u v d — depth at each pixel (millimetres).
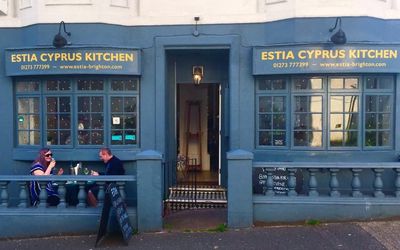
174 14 8328
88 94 8359
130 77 8391
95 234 6379
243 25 8211
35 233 6453
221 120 9094
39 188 6871
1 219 6461
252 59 8047
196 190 8594
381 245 5539
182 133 10539
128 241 5898
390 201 6484
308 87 8008
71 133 8391
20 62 8203
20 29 8484
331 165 6543
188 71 9156
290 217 6520
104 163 8172
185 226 6582
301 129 8062
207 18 8250
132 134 8477
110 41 8203
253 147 8234
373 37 7887
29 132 8570
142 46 8367
